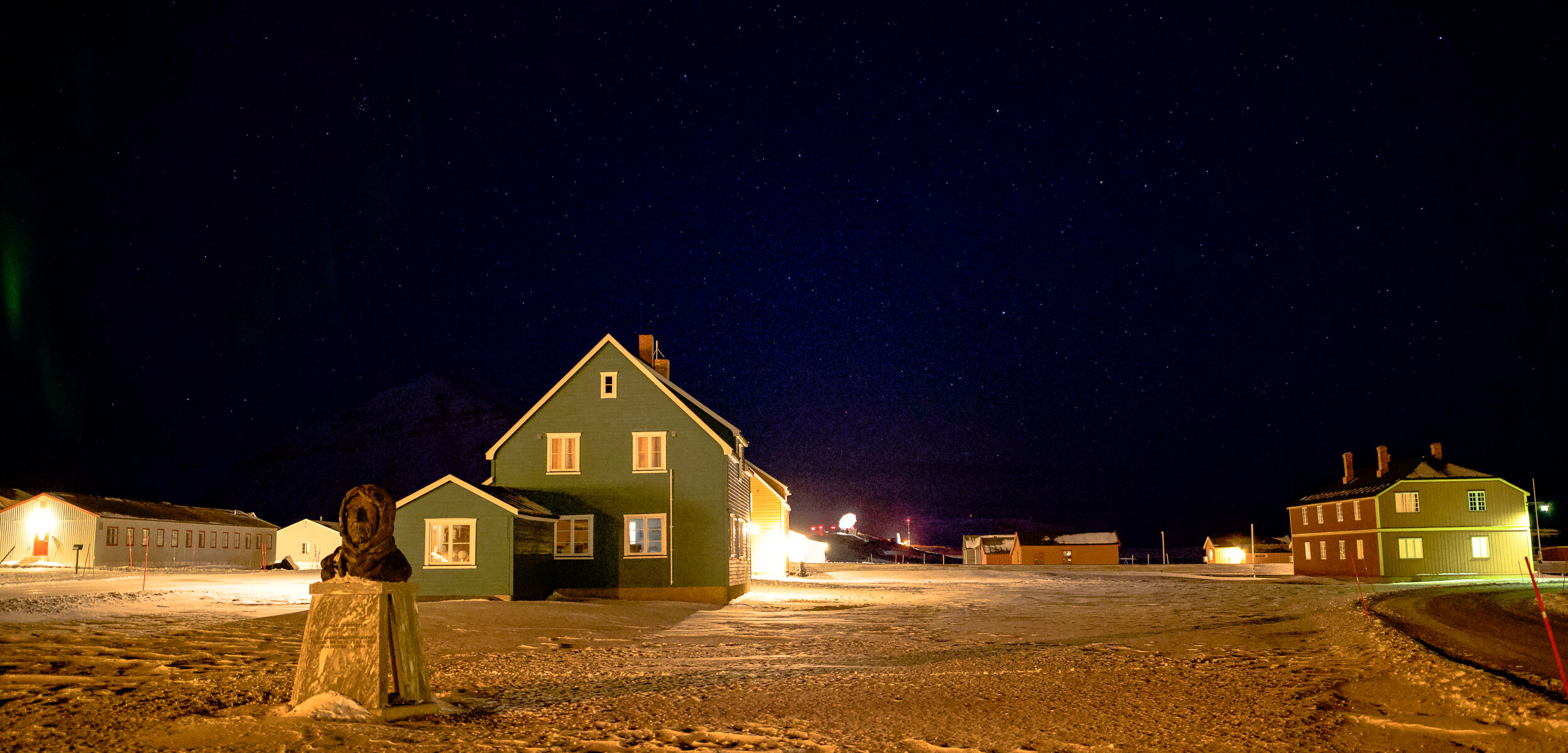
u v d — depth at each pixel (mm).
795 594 36344
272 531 70312
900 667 15516
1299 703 11758
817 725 10672
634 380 32906
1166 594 38344
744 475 36031
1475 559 56625
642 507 32125
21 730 10109
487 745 9648
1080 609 29312
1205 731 10320
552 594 31812
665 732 10328
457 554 29609
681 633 21766
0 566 52656
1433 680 12867
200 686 12789
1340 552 61688
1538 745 9391
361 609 11219
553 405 33156
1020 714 11312
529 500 32219
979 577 56031
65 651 15617
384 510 11430
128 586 31094
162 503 63344
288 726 10242
